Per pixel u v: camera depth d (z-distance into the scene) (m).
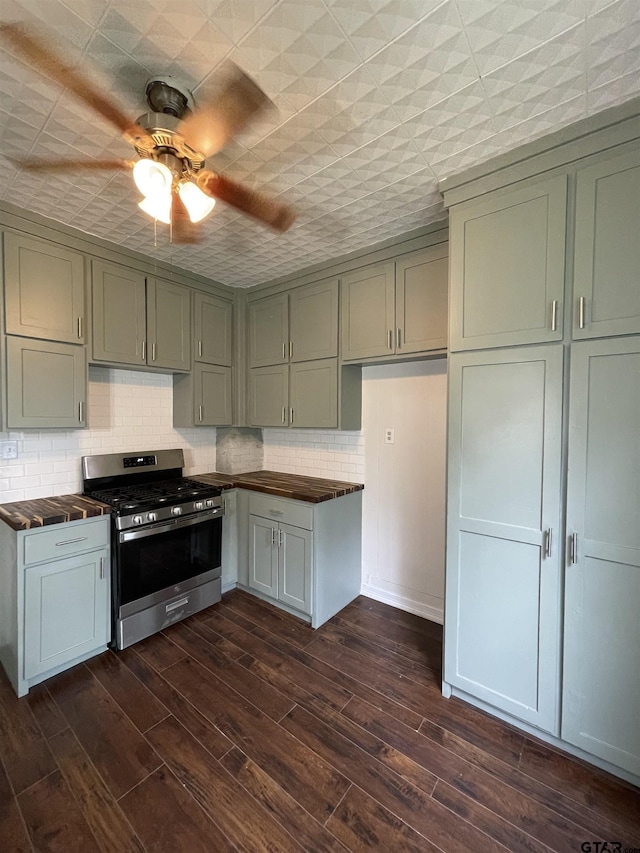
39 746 1.64
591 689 1.55
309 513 2.62
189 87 1.26
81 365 2.35
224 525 3.02
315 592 2.60
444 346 2.25
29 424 2.13
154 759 1.59
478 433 1.79
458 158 1.67
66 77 1.10
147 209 1.29
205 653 2.29
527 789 1.48
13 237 2.05
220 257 2.71
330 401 2.81
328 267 2.76
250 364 3.35
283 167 1.71
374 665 2.21
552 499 1.61
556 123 1.47
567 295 1.55
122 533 2.25
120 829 1.32
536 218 1.60
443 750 1.65
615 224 1.44
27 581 1.93
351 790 1.47
